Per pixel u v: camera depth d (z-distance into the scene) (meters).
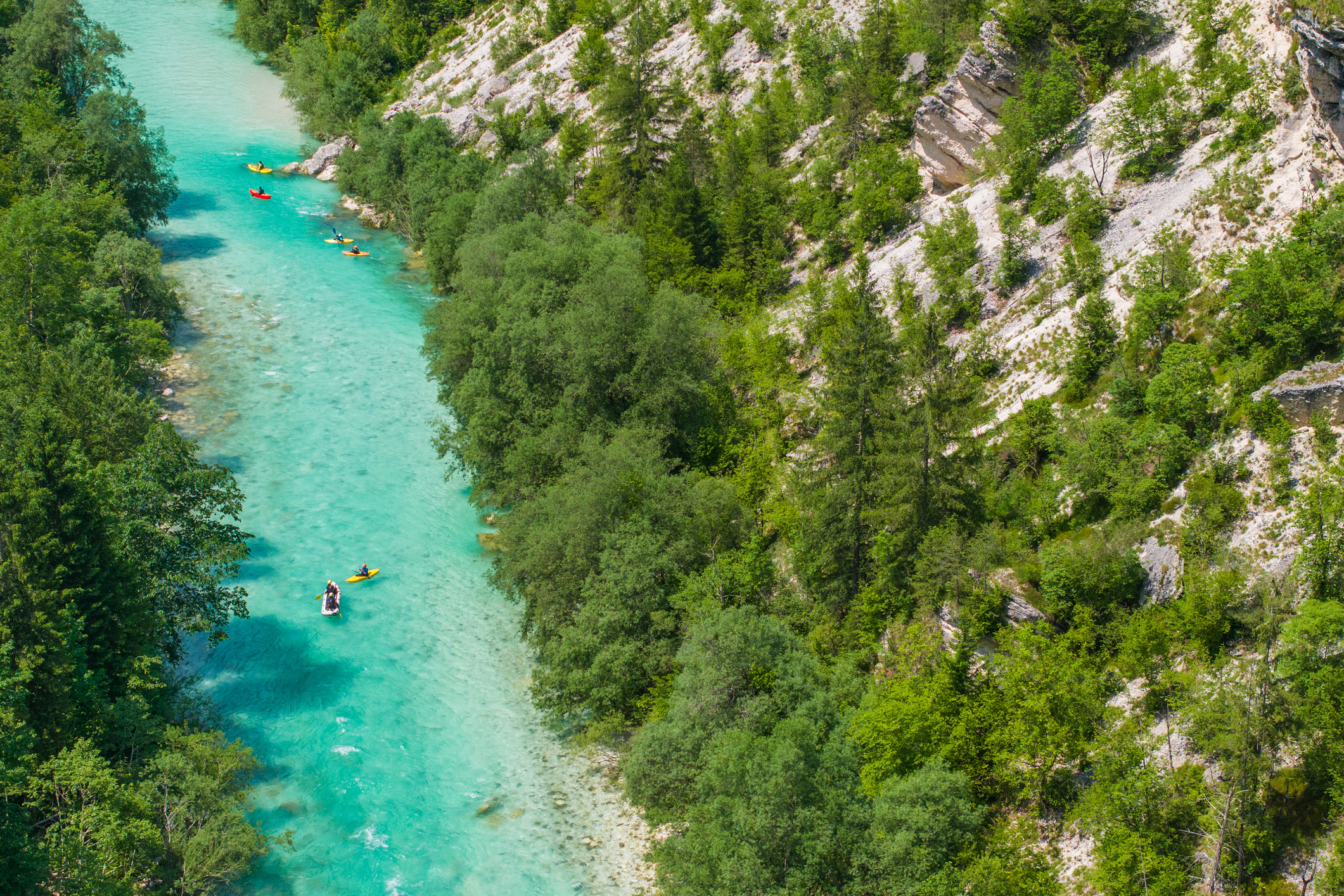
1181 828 37.72
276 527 71.12
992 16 72.94
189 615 57.22
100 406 62.84
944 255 66.69
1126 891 37.03
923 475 51.28
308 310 100.31
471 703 58.28
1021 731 42.44
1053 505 50.38
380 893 46.31
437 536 72.25
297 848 48.31
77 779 41.81
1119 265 57.81
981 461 52.47
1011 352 59.50
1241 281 48.88
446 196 106.50
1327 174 51.22
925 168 77.69
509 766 54.22
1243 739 36.47
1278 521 42.88
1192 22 66.81
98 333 76.94
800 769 40.25
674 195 83.25
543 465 67.88
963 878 38.75
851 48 93.62
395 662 60.84
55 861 38.81
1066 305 58.38
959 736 43.53
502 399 72.50
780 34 104.38
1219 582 42.16
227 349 92.19
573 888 47.25
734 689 49.41
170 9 179.00
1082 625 45.31
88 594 48.69
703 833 42.16
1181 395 47.47
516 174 97.25
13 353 65.56
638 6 121.75
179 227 113.00
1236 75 59.53
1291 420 44.75
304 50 146.50
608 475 61.06
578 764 54.59
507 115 120.50
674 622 56.03
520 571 61.12
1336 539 40.16
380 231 119.38
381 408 86.44
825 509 54.16
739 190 86.31
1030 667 44.16
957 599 49.09
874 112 83.94
